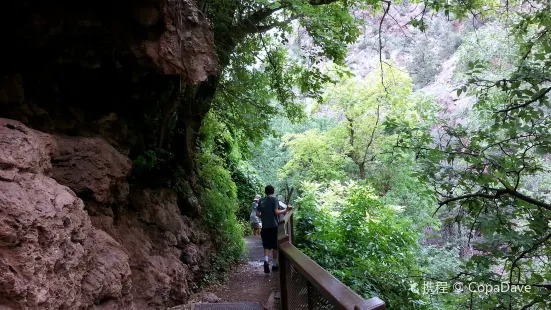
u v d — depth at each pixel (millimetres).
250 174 17984
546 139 4750
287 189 21875
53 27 3875
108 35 4020
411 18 6699
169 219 6379
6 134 2516
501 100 6016
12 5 3701
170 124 7410
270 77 9875
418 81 29219
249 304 5430
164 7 3723
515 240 4531
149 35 3898
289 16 8469
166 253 5691
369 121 17672
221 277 7301
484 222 4746
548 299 4520
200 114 8734
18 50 4090
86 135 4754
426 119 15680
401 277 6406
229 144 15094
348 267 6316
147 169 6602
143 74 4590
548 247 5004
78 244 2631
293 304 3332
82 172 3986
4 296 1886
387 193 16953
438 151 5316
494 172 5180
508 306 4859
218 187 10492
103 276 2932
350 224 7137
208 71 4195
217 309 5211
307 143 18219
